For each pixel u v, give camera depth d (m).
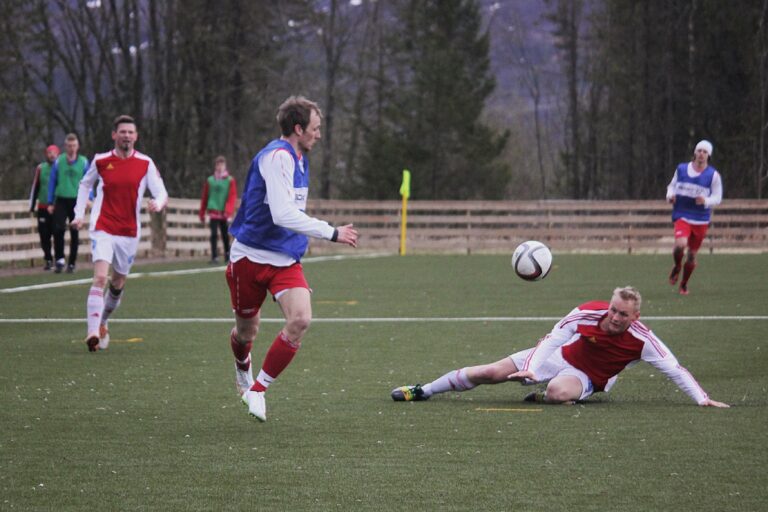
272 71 142.62
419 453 18.34
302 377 27.48
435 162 157.00
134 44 137.00
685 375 23.05
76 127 141.62
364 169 156.25
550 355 23.55
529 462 17.59
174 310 44.53
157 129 138.38
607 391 24.17
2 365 29.36
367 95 166.00
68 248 75.38
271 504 15.08
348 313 43.66
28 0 132.00
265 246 21.14
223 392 25.03
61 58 136.25
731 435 19.61
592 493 15.58
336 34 155.00
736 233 95.19
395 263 79.94
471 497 15.41
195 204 90.12
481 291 54.25
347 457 18.06
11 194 130.00
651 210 101.88
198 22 136.25
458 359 30.73
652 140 154.50
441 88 155.62
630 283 58.94
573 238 98.12
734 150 141.62
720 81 145.00
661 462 17.48
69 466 17.41
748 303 46.78
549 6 171.25
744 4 139.62
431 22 161.88
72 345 33.66
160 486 16.11
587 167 175.00
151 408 22.91
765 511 14.58
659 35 153.12
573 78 171.38
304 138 21.06
